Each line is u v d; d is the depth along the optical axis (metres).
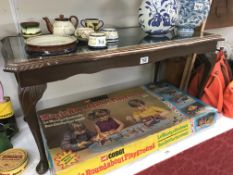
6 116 1.15
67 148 0.96
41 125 1.10
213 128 1.28
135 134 1.05
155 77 1.62
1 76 1.17
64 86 1.34
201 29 1.24
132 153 1.02
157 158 1.08
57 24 0.95
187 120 1.14
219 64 1.33
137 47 0.92
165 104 1.28
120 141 1.00
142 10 1.04
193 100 1.32
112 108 1.25
